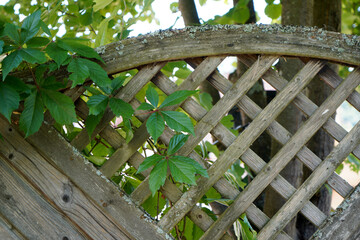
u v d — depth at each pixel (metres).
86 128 1.12
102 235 1.16
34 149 1.16
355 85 1.17
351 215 1.17
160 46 1.14
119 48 1.14
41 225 1.15
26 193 1.15
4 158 1.15
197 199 1.17
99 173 1.16
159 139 1.27
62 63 1.06
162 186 1.18
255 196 1.17
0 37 1.02
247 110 1.18
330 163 1.18
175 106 1.16
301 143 1.17
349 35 1.14
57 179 1.16
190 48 1.14
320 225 1.19
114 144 1.17
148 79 1.16
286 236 1.19
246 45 1.14
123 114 1.09
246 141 1.17
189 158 1.10
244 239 1.19
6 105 1.01
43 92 1.07
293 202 1.18
